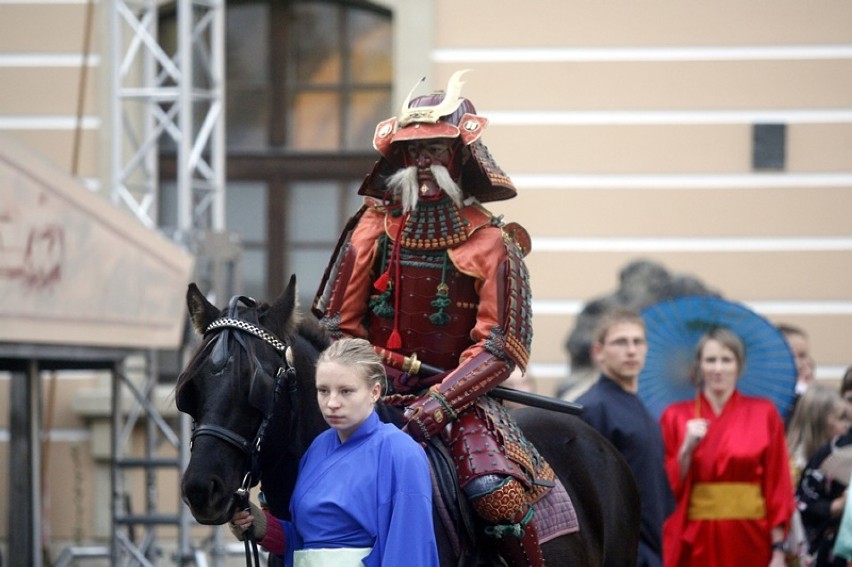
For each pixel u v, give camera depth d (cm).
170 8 2828
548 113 2777
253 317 990
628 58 2772
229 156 2938
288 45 2944
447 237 1085
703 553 1712
